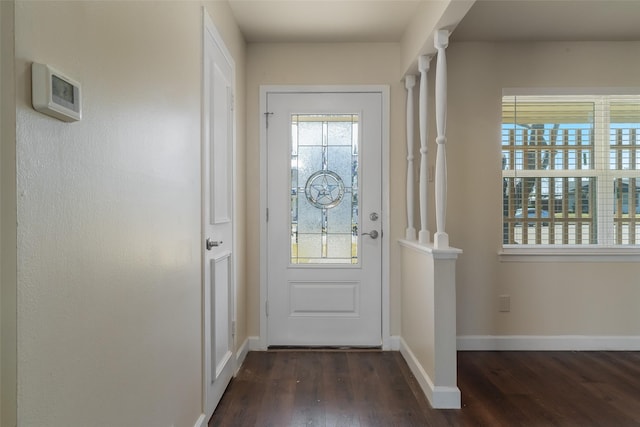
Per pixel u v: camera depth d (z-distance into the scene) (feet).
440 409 6.82
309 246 9.95
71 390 2.81
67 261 2.76
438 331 6.91
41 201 2.50
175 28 4.95
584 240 10.17
